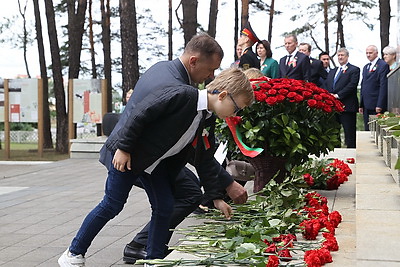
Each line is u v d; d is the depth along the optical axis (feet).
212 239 14.43
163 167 14.46
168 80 13.53
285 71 38.47
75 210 26.86
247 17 87.61
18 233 22.07
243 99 13.53
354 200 20.25
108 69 94.58
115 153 13.37
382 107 42.80
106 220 14.17
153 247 14.43
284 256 12.51
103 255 18.42
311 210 16.55
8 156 60.90
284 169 20.99
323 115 20.90
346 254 12.65
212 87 13.60
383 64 42.55
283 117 20.01
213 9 86.48
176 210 15.79
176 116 13.15
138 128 13.04
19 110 60.23
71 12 79.25
